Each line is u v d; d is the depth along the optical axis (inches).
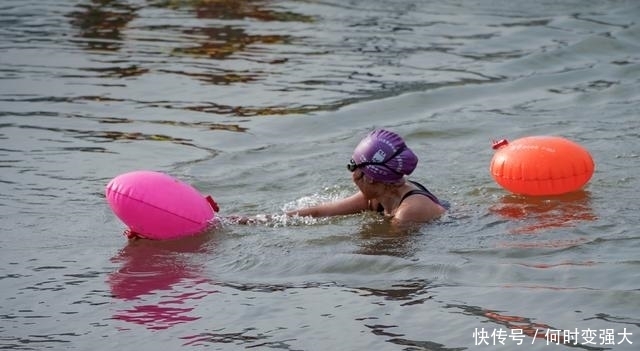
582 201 530.0
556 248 467.5
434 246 476.7
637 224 494.6
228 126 703.7
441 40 965.2
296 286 440.8
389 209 519.2
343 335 393.4
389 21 1045.2
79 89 792.9
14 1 1130.7
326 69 858.1
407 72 848.9
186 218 486.6
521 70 855.7
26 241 497.4
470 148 644.7
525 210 521.0
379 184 514.0
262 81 820.6
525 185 522.6
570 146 528.4
